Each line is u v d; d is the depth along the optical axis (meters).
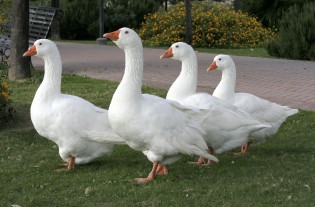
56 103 4.06
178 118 3.88
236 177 3.96
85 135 4.04
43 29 8.47
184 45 4.36
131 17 15.82
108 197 3.68
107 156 4.44
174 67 8.49
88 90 6.49
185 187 3.80
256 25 13.86
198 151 3.92
